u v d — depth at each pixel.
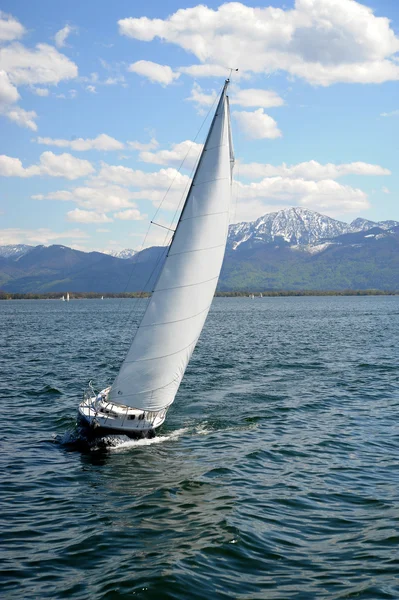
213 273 30.05
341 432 32.50
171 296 29.23
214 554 17.88
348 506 21.80
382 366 57.19
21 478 24.73
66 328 117.25
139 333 29.28
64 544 18.59
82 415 30.42
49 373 53.06
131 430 29.89
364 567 17.09
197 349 74.06
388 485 23.98
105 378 50.62
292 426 33.97
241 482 24.41
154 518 20.62
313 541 18.88
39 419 35.16
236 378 50.41
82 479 24.66
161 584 15.98
